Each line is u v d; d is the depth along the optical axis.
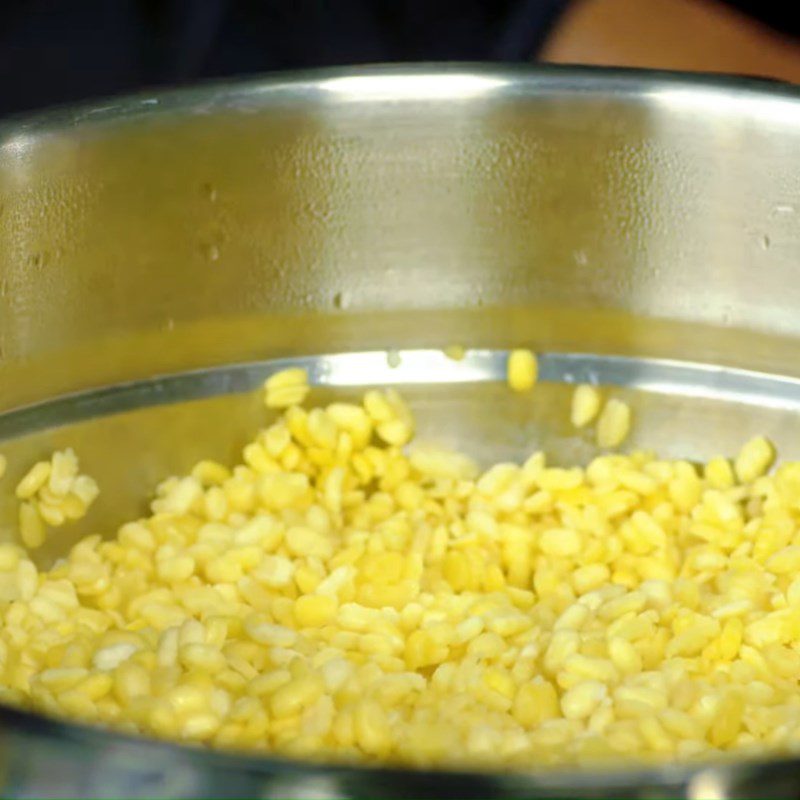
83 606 0.42
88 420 0.43
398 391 0.44
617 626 0.41
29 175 0.41
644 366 0.44
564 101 0.42
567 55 0.49
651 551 0.43
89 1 0.64
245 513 0.44
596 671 0.40
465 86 0.42
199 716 0.38
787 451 0.44
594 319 0.44
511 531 0.43
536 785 0.31
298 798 0.32
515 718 0.39
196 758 0.32
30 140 0.41
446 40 0.63
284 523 0.43
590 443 0.44
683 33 0.49
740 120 0.42
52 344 0.42
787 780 0.31
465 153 0.42
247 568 0.42
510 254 0.43
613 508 0.43
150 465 0.44
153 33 0.64
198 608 0.42
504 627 0.41
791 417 0.44
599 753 0.37
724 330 0.43
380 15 0.64
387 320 0.44
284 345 0.44
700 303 0.43
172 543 0.43
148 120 0.41
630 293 0.43
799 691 0.40
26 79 0.63
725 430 0.44
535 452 0.44
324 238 0.43
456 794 0.31
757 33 0.50
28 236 0.41
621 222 0.43
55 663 0.40
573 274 0.43
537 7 0.50
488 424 0.44
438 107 0.42
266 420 0.44
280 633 0.41
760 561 0.42
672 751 0.38
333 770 0.31
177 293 0.43
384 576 0.42
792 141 0.42
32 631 0.41
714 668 0.41
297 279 0.43
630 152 0.42
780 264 0.43
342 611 0.41
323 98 0.42
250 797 0.32
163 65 0.64
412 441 0.44
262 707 0.39
